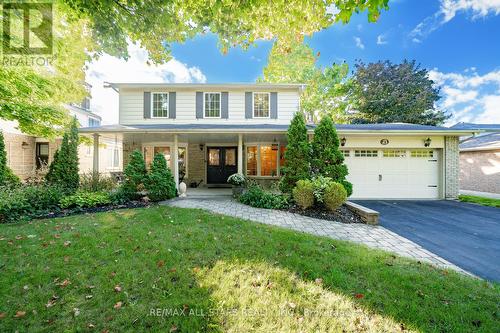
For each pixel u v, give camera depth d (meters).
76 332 1.93
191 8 3.30
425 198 9.18
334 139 7.23
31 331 1.93
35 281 2.59
